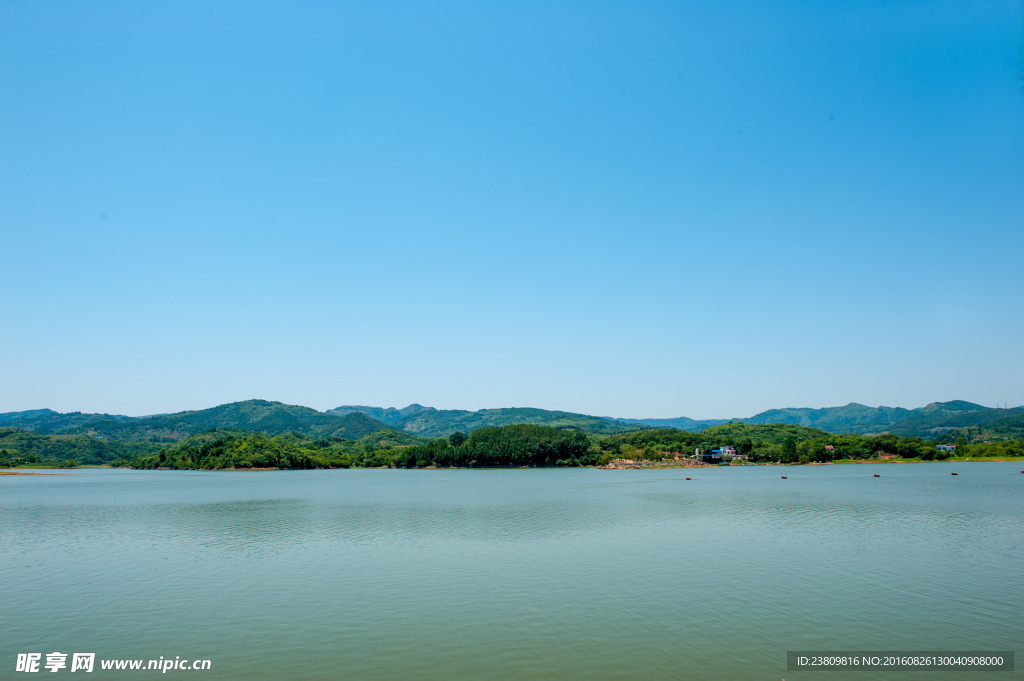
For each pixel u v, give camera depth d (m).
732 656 36.97
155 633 42.00
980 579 54.47
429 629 42.16
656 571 58.59
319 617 45.06
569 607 46.84
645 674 34.50
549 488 172.25
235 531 87.88
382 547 73.38
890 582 53.53
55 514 112.88
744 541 75.06
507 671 35.09
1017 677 33.81
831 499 128.38
